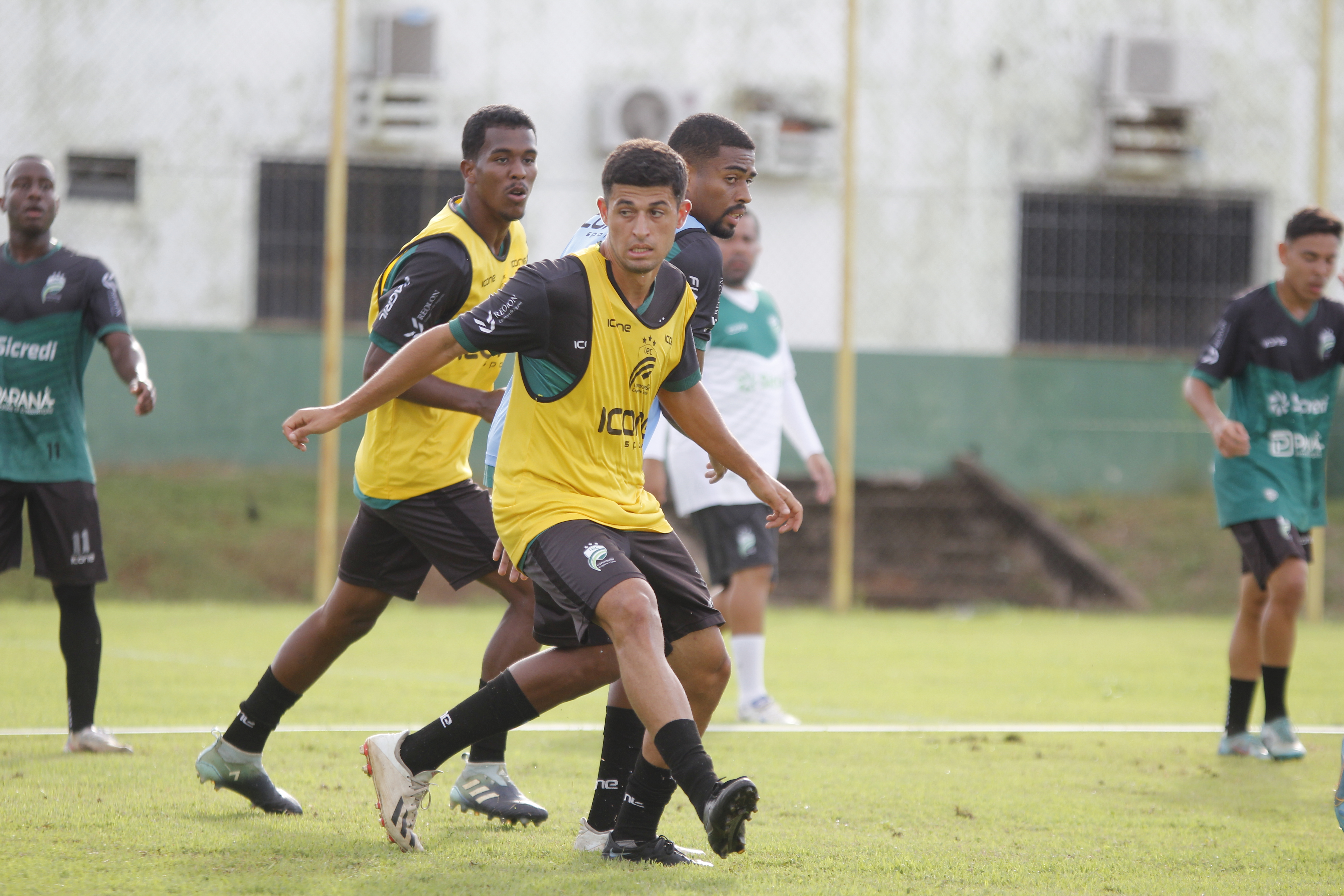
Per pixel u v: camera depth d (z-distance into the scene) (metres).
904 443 57.56
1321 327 19.00
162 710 20.47
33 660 26.39
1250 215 61.09
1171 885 11.06
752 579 21.61
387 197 56.78
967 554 51.81
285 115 55.41
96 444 52.38
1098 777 16.44
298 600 43.88
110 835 12.13
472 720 11.59
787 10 57.69
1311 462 18.98
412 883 10.52
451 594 44.72
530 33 56.41
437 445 13.92
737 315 22.59
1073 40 59.41
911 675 27.97
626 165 11.11
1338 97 60.91
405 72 55.56
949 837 12.84
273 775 15.31
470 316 11.09
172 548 45.44
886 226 58.19
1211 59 60.09
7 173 16.98
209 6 54.72
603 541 11.09
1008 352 58.59
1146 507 55.44
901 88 58.25
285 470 53.50
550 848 12.07
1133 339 60.44
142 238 54.38
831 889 10.62
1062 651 33.31
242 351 53.62
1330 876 11.46
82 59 53.94
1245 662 18.58
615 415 11.53
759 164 57.16
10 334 16.64
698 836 12.92
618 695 12.03
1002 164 58.94
